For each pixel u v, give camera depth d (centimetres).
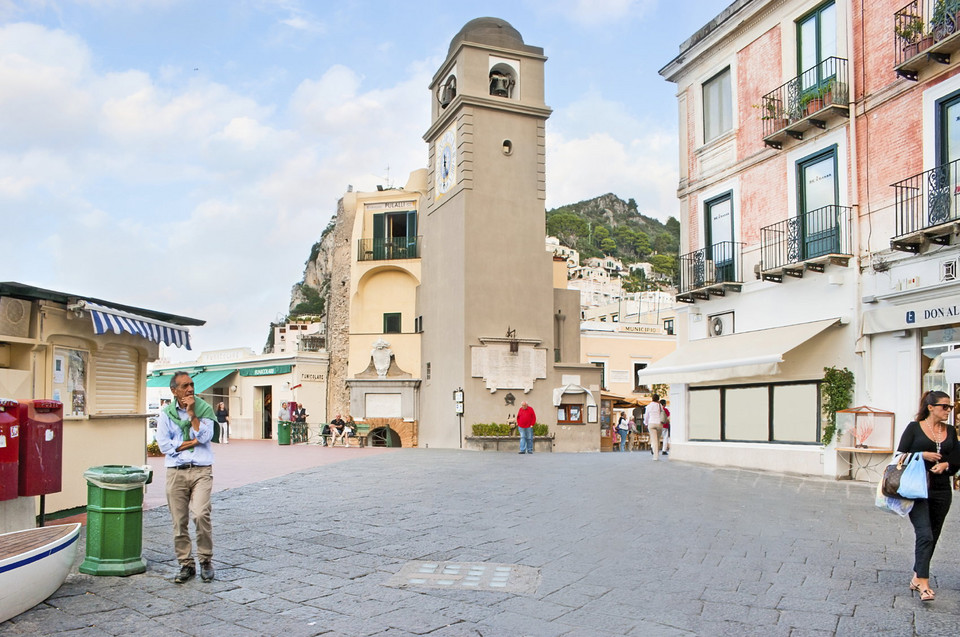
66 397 1027
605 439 3397
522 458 2145
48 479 834
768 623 590
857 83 1582
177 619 604
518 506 1161
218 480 1502
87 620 600
